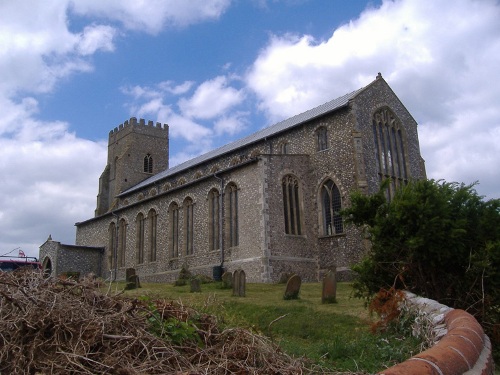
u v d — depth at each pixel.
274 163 31.28
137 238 43.56
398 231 11.33
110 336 4.60
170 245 38.75
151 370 4.36
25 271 5.77
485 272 10.31
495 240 10.77
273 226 29.94
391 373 3.18
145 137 64.31
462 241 10.86
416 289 11.45
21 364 4.28
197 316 6.41
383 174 32.03
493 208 11.08
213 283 26.95
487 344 5.77
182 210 38.09
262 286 24.58
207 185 35.47
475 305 10.38
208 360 4.99
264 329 12.73
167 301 7.33
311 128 33.41
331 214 31.38
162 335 5.30
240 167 32.44
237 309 15.43
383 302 11.05
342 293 20.48
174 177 45.25
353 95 32.44
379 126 33.16
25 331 4.55
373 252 12.35
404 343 8.81
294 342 10.71
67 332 4.59
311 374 5.32
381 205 12.50
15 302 4.73
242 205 31.69
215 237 34.06
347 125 31.28
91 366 4.31
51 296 5.05
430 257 10.90
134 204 44.28
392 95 34.78
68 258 47.03
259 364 5.12
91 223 52.09
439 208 10.81
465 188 11.40
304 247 30.98
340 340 9.62
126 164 62.06
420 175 35.16
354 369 7.21
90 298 5.46
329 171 31.69
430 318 8.36
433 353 3.84
